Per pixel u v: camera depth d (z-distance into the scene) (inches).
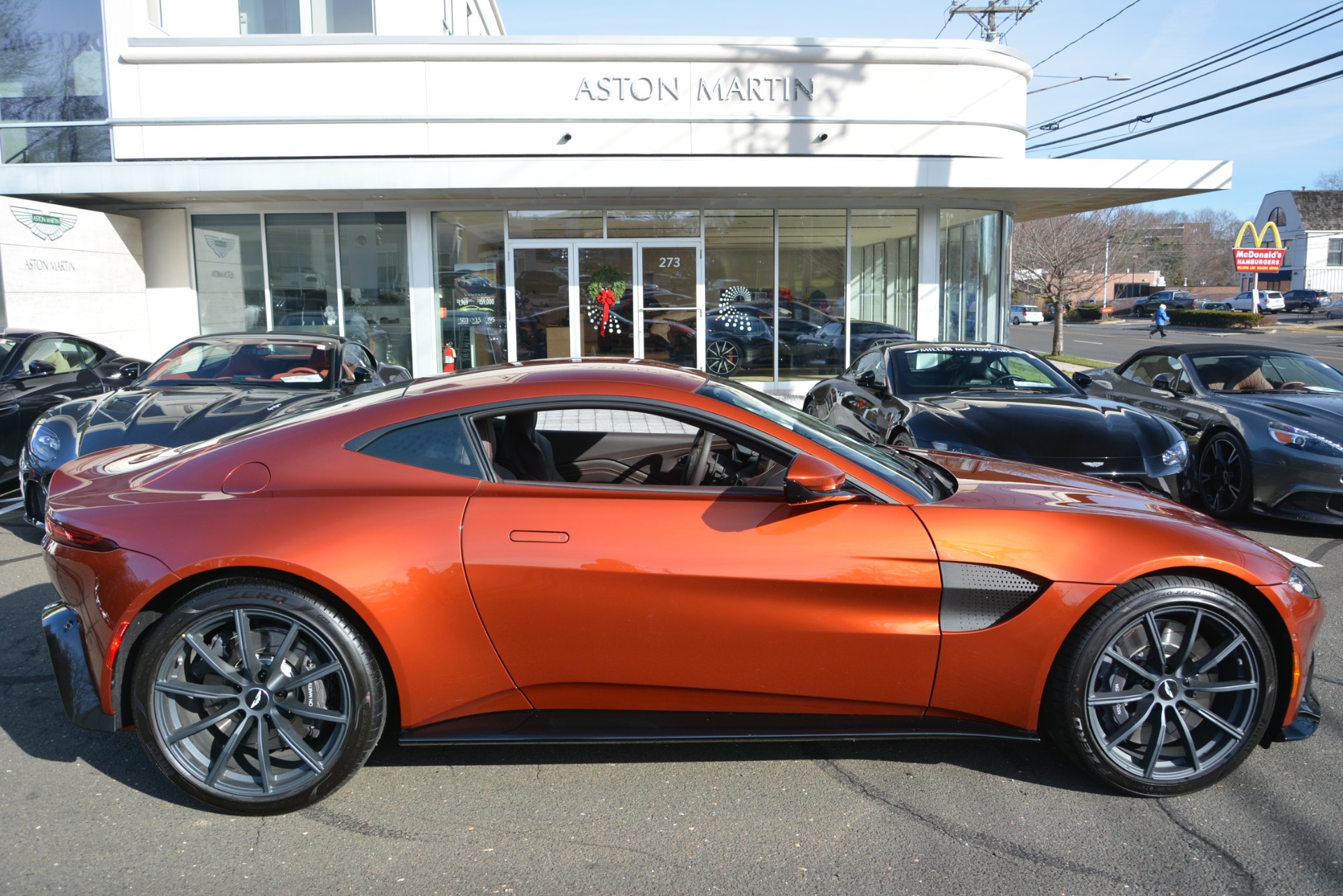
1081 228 1073.5
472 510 108.6
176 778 106.3
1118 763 111.5
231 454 115.0
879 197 509.0
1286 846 102.7
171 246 509.0
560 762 122.3
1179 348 311.0
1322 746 127.0
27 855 100.0
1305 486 235.1
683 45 482.9
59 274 450.0
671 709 112.7
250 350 274.1
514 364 138.0
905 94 493.0
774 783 116.7
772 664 109.7
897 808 110.8
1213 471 267.4
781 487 122.5
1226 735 113.4
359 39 476.7
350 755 106.5
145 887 94.5
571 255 513.7
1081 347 1291.8
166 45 474.9
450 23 603.2
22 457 204.5
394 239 510.9
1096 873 97.7
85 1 474.3
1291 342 1349.7
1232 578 112.7
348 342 294.8
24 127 480.7
